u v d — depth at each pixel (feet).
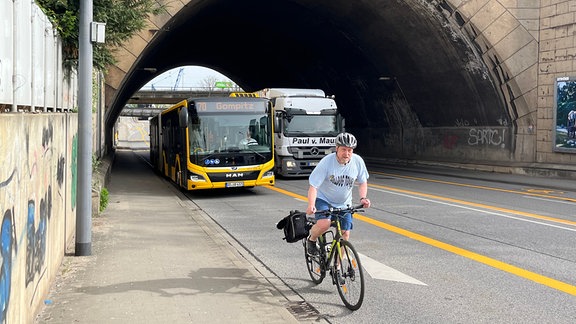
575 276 22.09
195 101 51.90
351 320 16.98
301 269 23.79
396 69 103.81
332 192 18.47
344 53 115.03
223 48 162.30
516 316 17.28
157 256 24.68
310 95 73.77
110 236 29.43
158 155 88.43
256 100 53.78
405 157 117.08
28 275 14.10
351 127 144.56
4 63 12.32
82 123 24.23
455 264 24.21
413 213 39.91
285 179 72.84
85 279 20.42
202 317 16.26
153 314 16.43
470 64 86.17
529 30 82.12
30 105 16.10
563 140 77.30
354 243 28.96
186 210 41.32
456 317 17.21
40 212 16.15
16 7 13.82
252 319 16.17
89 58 24.25
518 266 23.77
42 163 16.60
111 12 34.17
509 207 43.29
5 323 11.05
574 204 45.39
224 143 52.11
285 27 119.14
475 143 94.38
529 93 82.69
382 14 89.04
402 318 17.17
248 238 31.27
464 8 80.89
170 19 70.18
